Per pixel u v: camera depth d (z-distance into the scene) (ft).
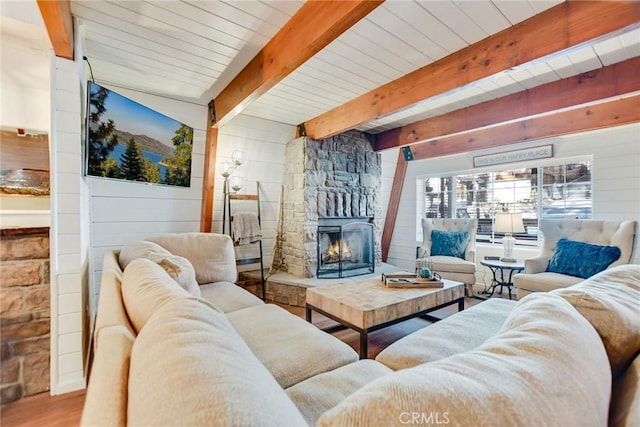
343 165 13.34
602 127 9.86
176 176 9.65
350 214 13.52
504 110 9.50
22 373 5.66
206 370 1.60
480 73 6.61
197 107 10.26
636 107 9.20
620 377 2.33
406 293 7.75
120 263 6.37
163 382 1.57
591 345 1.95
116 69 7.89
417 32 6.27
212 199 10.88
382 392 1.32
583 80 7.89
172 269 4.87
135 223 9.59
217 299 6.88
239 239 11.34
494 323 5.55
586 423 1.41
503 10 5.61
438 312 10.58
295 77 8.36
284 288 11.55
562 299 2.57
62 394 5.78
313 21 5.36
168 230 10.27
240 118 11.48
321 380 3.68
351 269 13.20
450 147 14.33
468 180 15.11
